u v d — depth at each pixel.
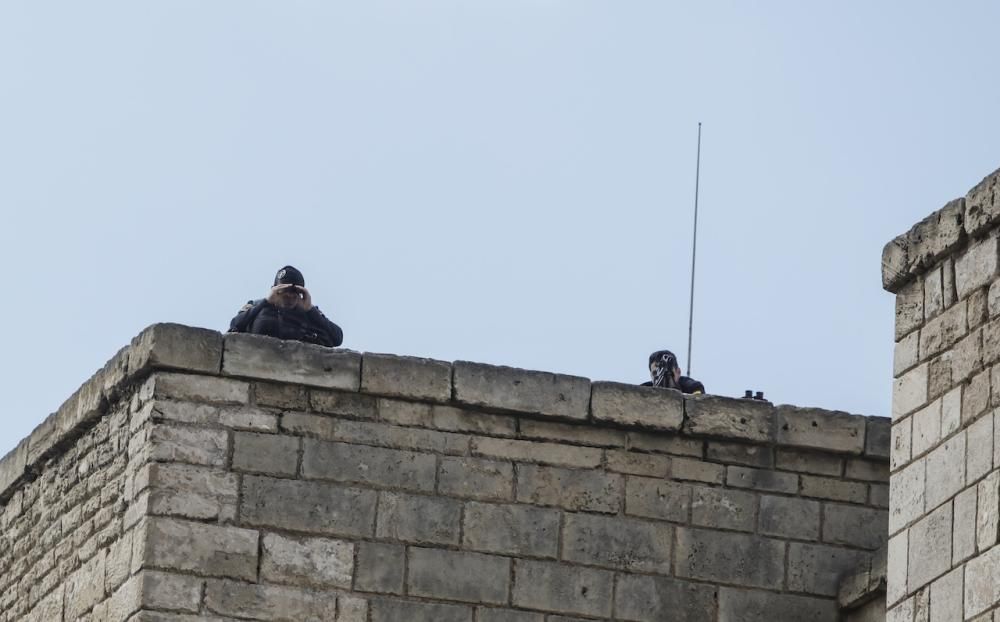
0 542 70.62
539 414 63.44
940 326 52.50
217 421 61.91
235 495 61.50
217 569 60.91
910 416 52.88
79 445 66.44
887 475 65.06
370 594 61.62
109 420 64.75
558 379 63.75
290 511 61.69
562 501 63.25
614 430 64.06
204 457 61.59
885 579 61.81
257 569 61.12
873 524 64.69
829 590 64.06
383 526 62.12
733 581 63.66
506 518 62.84
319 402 62.53
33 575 67.69
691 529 63.81
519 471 63.22
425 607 61.84
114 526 63.03
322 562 61.53
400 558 62.03
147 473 61.34
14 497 70.25
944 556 50.81
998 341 50.66
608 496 63.59
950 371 51.88
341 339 65.00
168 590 60.53
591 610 62.75
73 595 64.69
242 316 64.50
